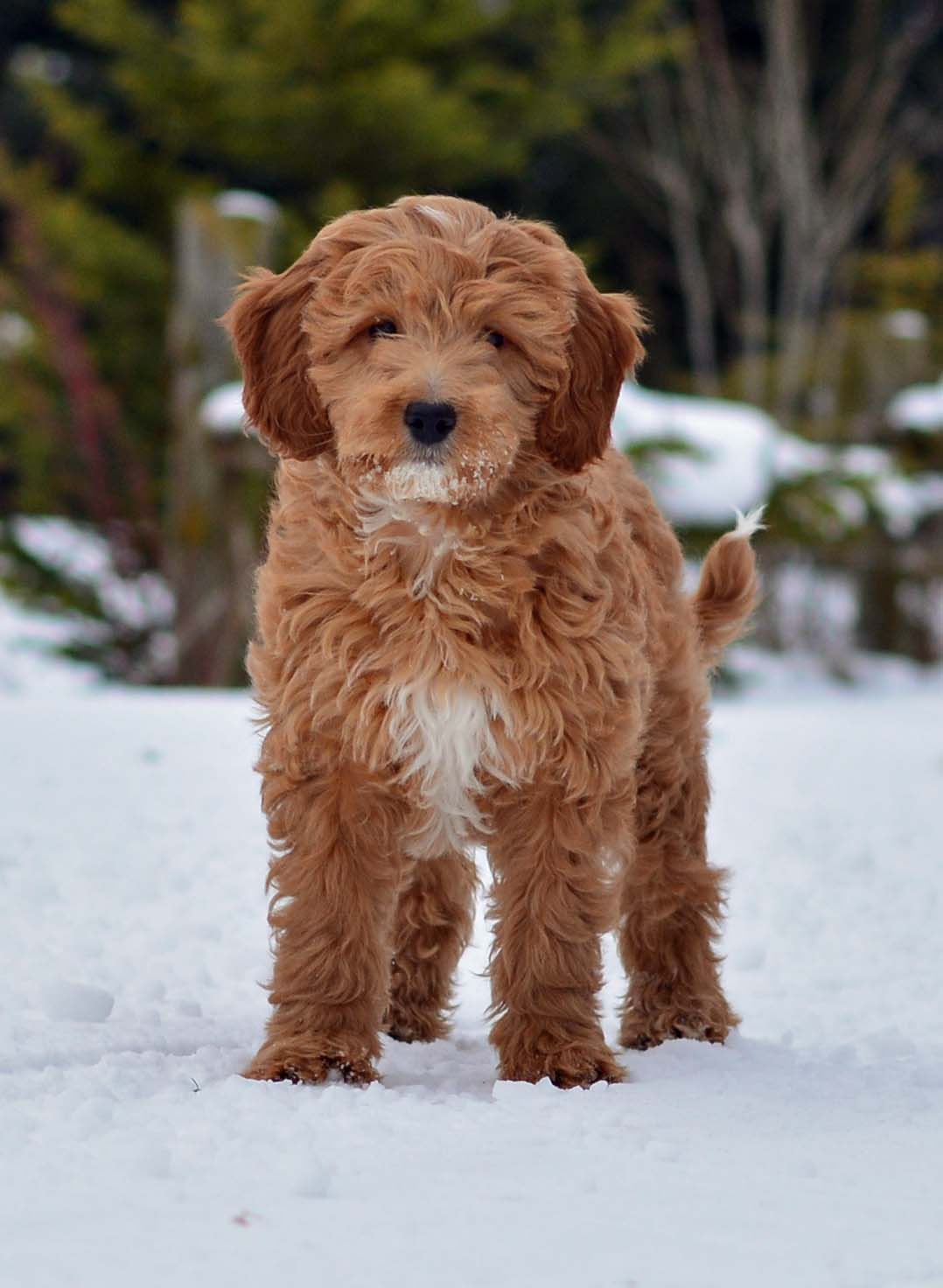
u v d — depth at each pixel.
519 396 5.71
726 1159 4.39
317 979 5.68
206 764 11.55
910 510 24.14
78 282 24.69
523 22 29.31
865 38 32.44
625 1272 3.49
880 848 9.80
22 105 33.75
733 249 33.50
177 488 20.05
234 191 29.28
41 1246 3.55
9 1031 5.79
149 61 26.09
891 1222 3.87
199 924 7.75
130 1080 5.16
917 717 17.28
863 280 32.84
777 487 22.45
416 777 5.67
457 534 5.47
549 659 5.52
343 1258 3.53
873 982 7.27
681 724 6.62
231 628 19.92
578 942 5.72
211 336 20.03
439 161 26.70
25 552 22.36
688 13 34.06
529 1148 4.43
